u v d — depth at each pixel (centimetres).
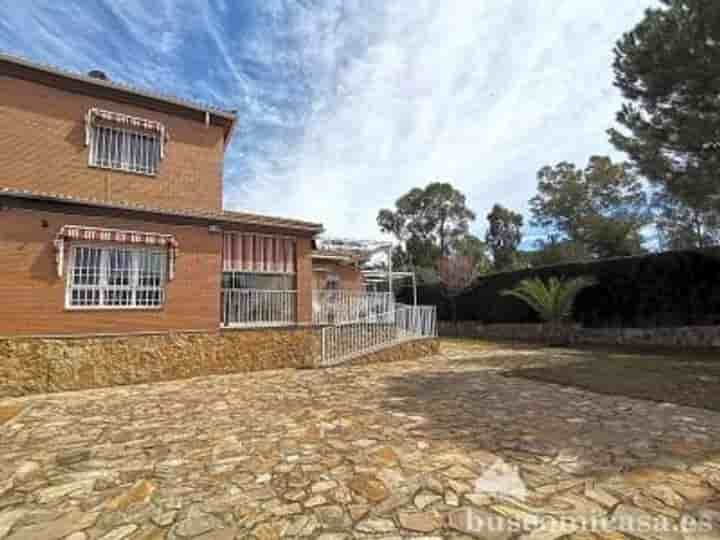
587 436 636
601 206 3966
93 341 1145
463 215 5612
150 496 457
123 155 1395
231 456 578
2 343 1030
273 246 1530
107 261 1190
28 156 1241
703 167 1180
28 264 1074
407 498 442
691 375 1115
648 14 1301
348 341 1565
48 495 463
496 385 1059
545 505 421
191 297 1311
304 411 822
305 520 399
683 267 1705
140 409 866
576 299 2133
